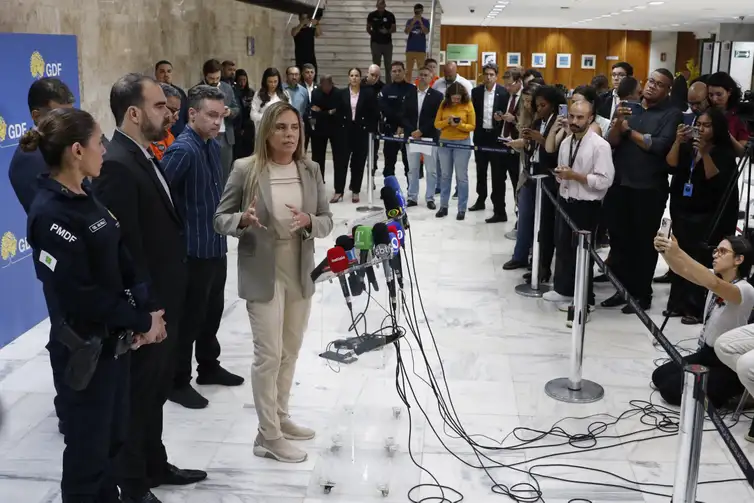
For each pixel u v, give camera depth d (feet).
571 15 61.41
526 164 21.71
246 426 12.92
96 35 21.88
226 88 28.32
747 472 7.02
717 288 12.49
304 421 12.98
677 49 83.10
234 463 11.69
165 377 10.63
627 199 18.58
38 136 8.27
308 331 17.16
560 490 11.06
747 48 66.44
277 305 11.25
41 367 15.30
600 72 84.07
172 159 12.50
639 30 82.43
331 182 36.99
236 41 38.17
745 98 26.48
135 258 9.74
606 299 19.67
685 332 17.46
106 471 9.33
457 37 83.51
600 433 12.76
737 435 12.77
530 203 21.77
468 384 14.62
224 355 15.96
